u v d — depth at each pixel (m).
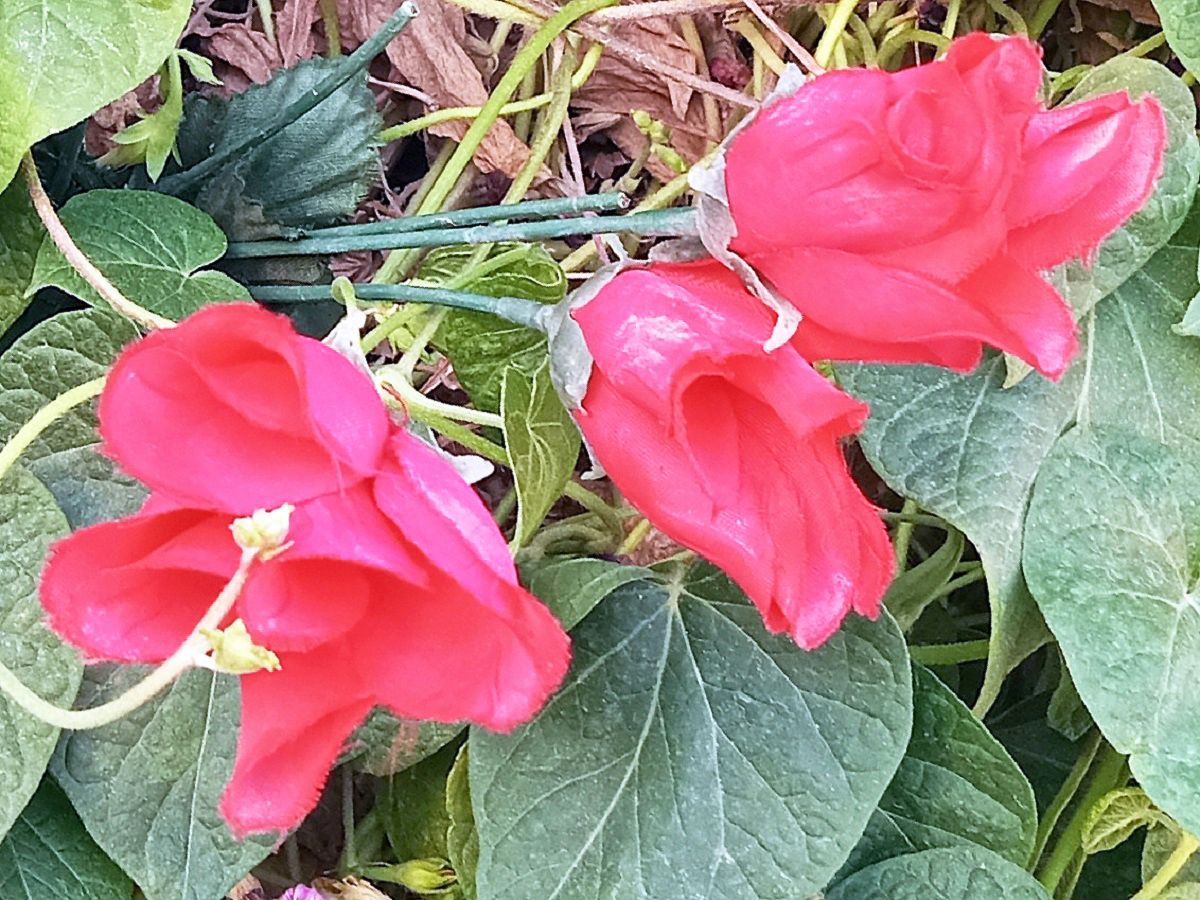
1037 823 0.25
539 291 0.24
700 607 0.23
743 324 0.15
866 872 0.24
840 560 0.15
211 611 0.13
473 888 0.23
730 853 0.21
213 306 0.13
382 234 0.24
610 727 0.22
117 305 0.20
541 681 0.14
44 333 0.21
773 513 0.15
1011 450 0.22
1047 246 0.16
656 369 0.15
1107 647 0.22
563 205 0.22
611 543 0.25
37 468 0.21
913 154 0.14
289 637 0.14
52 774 0.22
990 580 0.22
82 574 0.14
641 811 0.22
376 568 0.13
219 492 0.13
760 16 0.25
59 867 0.22
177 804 0.22
